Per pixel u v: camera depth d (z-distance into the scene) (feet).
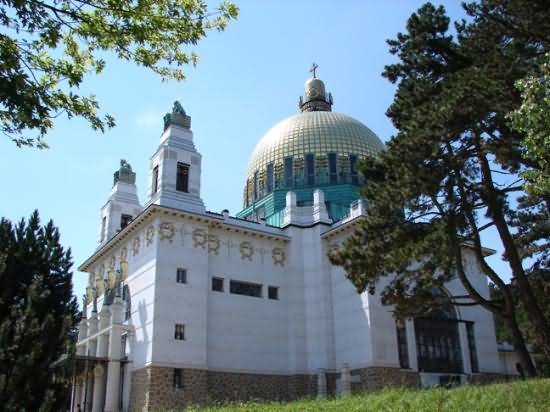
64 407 66.39
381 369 136.46
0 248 73.15
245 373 142.61
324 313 152.15
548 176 57.06
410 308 95.71
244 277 152.15
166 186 146.41
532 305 83.20
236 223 156.97
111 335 137.18
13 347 61.98
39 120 40.57
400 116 92.32
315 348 151.02
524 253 119.65
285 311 156.46
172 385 127.95
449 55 90.84
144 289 139.13
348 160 190.60
